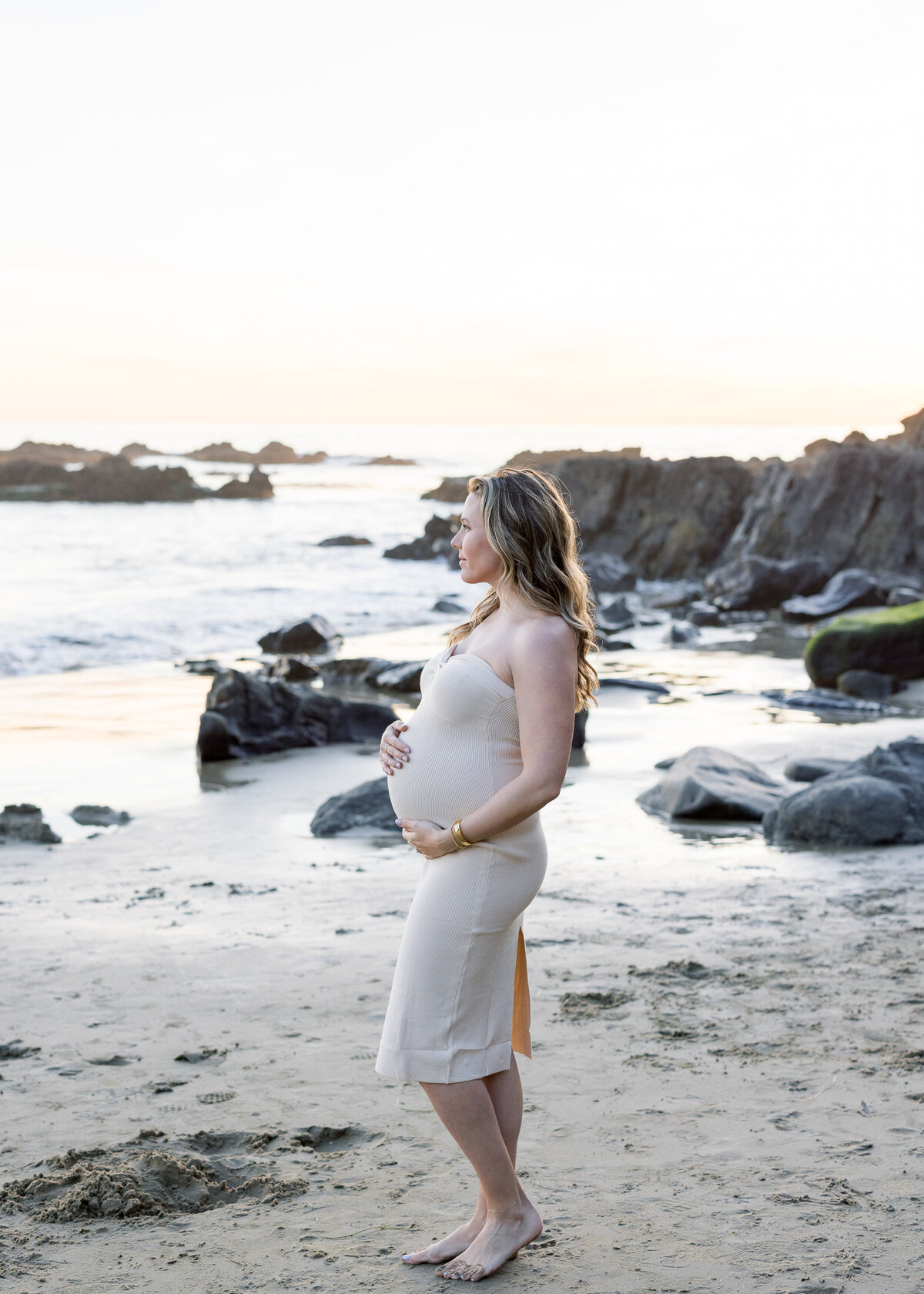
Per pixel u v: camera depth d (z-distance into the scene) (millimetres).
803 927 6113
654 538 31828
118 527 48188
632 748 11430
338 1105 4012
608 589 28672
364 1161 3541
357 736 12305
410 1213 3156
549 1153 3525
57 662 17172
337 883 7270
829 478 29250
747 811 8742
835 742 11594
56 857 7969
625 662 17406
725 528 31422
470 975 2777
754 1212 3031
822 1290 2590
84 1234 3066
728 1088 4004
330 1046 4594
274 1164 3531
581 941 5930
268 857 7949
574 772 10469
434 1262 2838
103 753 11406
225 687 11734
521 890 2805
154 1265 2871
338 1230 3057
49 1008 5090
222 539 42188
